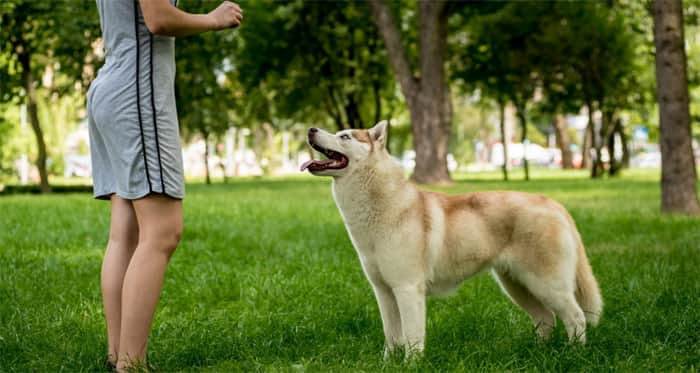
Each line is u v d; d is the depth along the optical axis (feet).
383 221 14.34
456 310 19.10
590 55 104.32
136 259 12.57
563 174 140.15
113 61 12.48
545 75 107.96
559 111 120.78
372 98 123.85
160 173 12.37
